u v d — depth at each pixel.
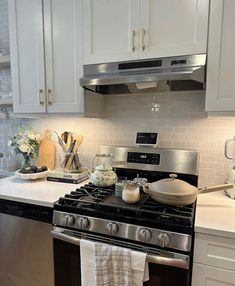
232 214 1.15
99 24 1.46
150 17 1.33
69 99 1.61
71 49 1.56
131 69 1.40
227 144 1.53
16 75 1.75
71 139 1.82
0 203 1.44
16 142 1.85
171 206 1.18
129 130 1.82
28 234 1.37
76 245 1.21
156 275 1.06
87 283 1.11
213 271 1.02
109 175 1.51
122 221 1.12
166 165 1.61
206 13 1.23
